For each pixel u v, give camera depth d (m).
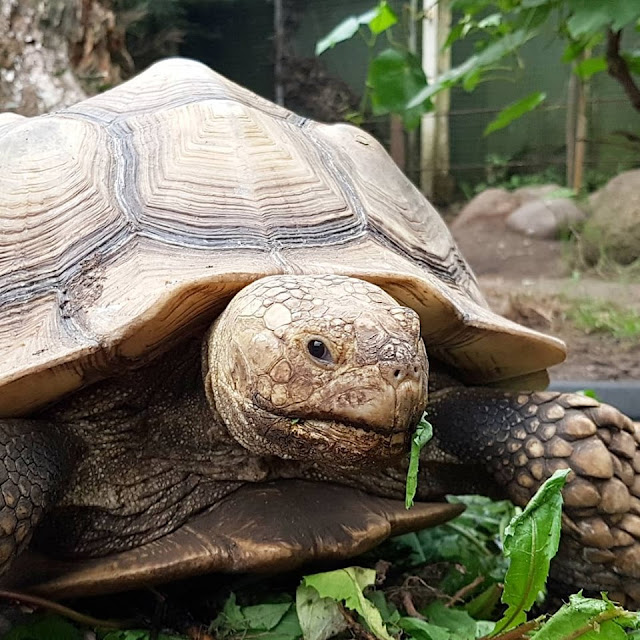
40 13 0.82
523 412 0.36
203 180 0.34
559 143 2.06
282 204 0.34
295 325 0.27
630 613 0.25
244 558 0.31
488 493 0.40
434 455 0.38
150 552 0.32
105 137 0.37
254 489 0.34
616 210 1.44
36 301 0.31
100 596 0.35
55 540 0.33
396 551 0.42
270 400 0.27
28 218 0.34
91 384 0.32
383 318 0.27
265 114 0.40
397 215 0.39
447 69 1.54
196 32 1.69
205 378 0.32
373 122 1.88
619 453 0.35
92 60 0.86
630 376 0.80
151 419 0.34
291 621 0.32
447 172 2.03
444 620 0.34
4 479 0.28
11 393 0.29
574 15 0.61
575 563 0.36
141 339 0.29
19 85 0.81
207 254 0.32
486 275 1.41
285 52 1.80
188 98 0.39
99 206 0.34
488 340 0.36
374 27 0.92
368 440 0.26
